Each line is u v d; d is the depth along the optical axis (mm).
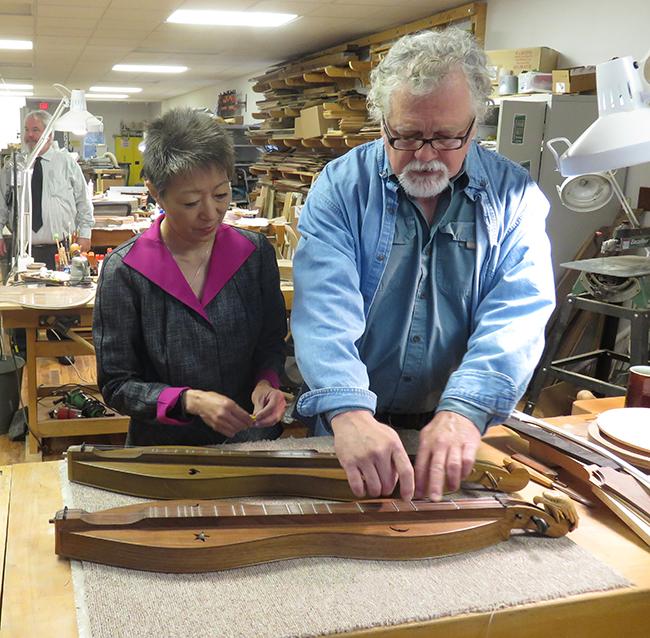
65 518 834
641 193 3686
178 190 1116
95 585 789
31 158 3637
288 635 720
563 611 806
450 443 938
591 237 3844
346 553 865
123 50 8320
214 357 1277
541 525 938
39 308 2830
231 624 732
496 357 1049
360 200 1183
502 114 3617
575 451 1131
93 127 3832
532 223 1225
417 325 1209
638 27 3785
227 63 9445
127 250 1244
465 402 999
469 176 1167
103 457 1024
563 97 3686
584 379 3086
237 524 867
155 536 833
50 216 4469
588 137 1296
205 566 820
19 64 9797
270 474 1005
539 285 1164
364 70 6500
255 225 4875
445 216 1174
